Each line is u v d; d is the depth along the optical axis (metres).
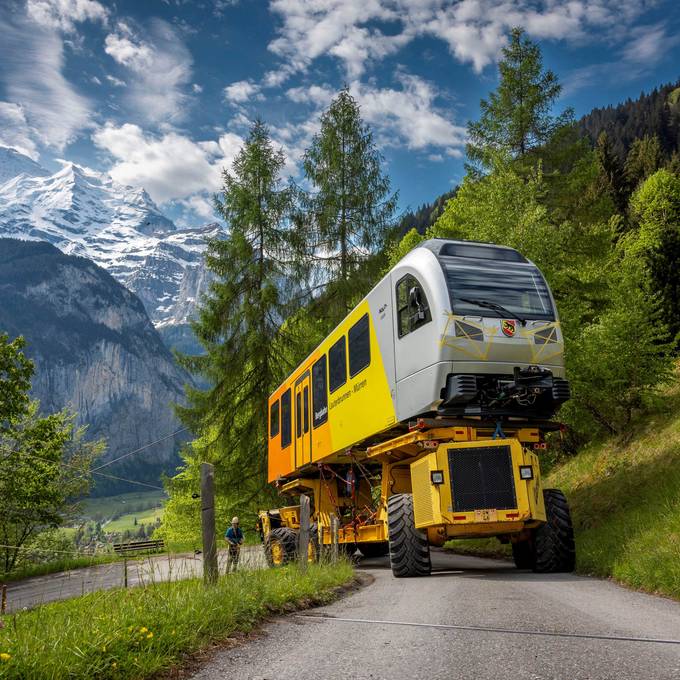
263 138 32.03
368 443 12.60
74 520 35.12
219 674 4.04
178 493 31.22
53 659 3.80
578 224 21.80
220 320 29.77
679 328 19.64
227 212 31.31
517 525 9.62
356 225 31.05
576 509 14.23
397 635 5.00
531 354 10.07
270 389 29.09
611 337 15.93
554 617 5.53
